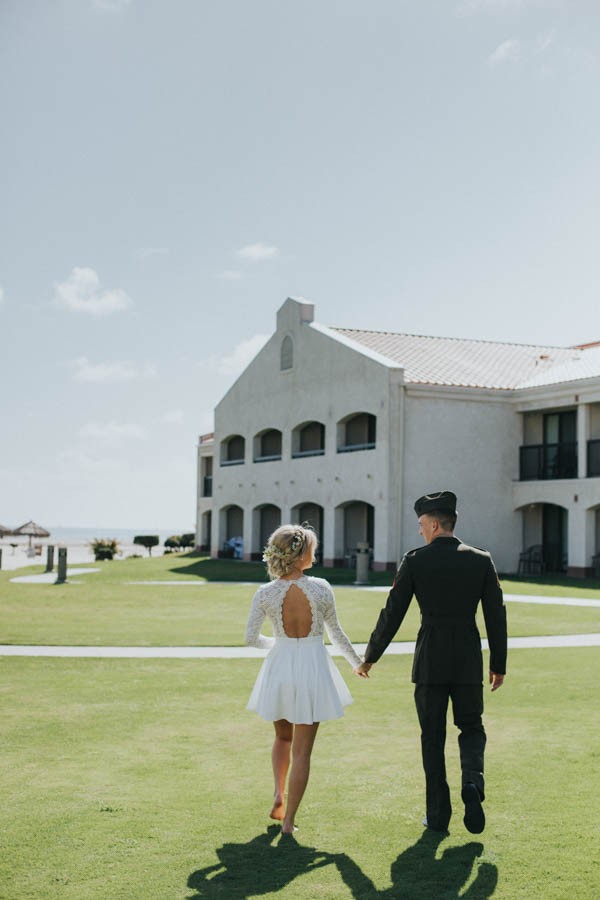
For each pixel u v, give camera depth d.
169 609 20.55
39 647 14.34
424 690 5.88
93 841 5.66
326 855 5.44
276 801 6.05
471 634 5.84
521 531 32.91
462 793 5.39
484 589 5.86
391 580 27.69
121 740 8.33
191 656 13.43
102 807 6.34
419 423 31.73
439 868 5.22
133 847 5.56
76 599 22.67
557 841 5.64
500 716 9.27
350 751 7.91
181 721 9.11
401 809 6.31
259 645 6.12
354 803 6.45
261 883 5.01
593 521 30.19
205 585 26.86
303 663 5.87
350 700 6.09
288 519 38.12
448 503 6.08
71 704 9.92
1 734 8.53
